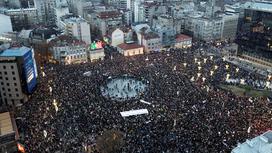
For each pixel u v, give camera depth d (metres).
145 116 89.25
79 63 151.12
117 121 86.31
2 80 105.44
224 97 102.31
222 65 139.75
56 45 154.12
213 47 179.75
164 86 111.62
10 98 107.38
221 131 79.56
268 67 151.50
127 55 164.38
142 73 127.94
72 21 179.25
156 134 79.06
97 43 159.25
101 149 73.12
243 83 119.69
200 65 136.88
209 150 71.88
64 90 108.25
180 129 81.38
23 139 77.62
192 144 74.38
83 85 113.56
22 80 105.56
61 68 139.12
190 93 104.75
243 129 80.56
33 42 163.12
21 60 103.56
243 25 163.50
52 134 80.06
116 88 116.56
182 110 91.88
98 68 136.25
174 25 196.00
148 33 176.38
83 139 78.44
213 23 197.00
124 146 73.88
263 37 153.75
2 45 121.94
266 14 149.62
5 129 78.88
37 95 107.50
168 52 166.38
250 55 162.75
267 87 116.50
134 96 107.00
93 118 87.62
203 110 91.69
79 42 159.38
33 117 89.19
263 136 56.97
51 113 91.19
